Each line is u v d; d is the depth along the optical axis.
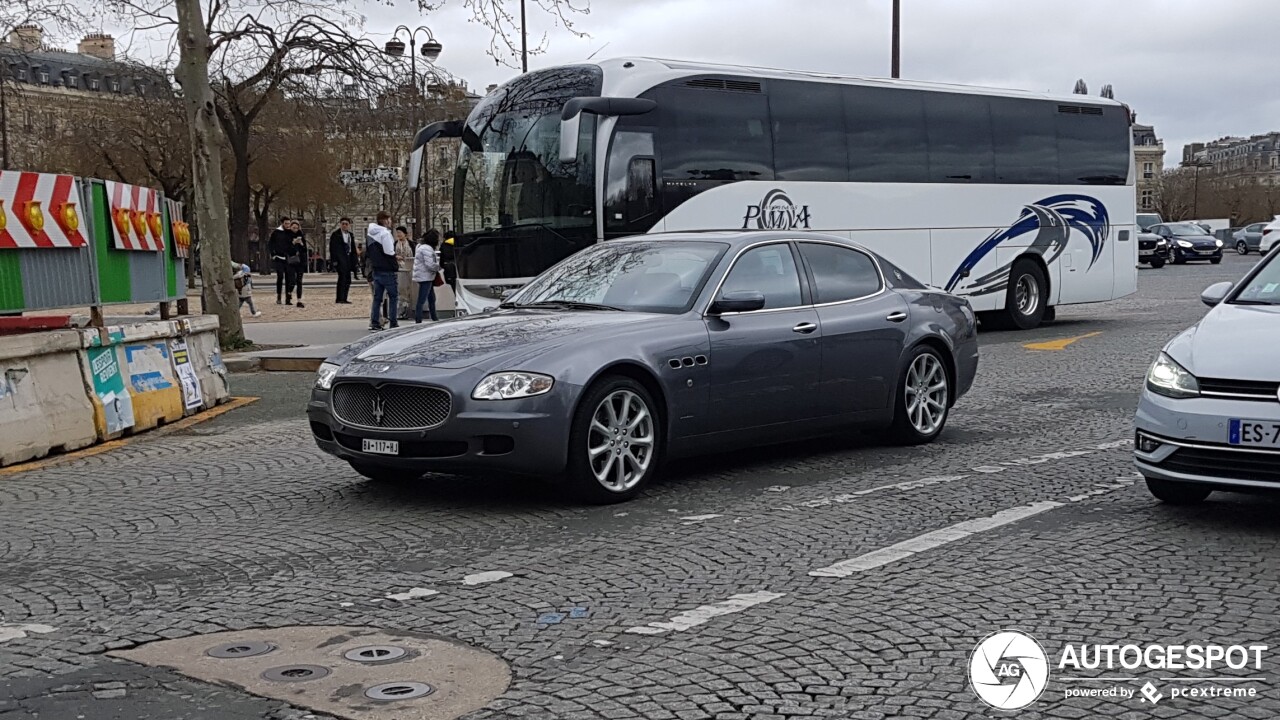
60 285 10.93
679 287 8.53
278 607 5.52
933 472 8.71
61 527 7.36
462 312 17.78
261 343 20.39
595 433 7.70
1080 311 26.83
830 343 9.01
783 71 18.81
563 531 7.01
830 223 19.02
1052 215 22.52
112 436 10.98
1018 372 15.20
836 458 9.37
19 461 9.84
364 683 4.47
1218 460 6.64
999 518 7.16
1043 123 22.44
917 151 20.33
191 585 5.93
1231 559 6.14
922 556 6.30
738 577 5.94
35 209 10.64
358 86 24.77
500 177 17.31
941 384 10.00
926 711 4.16
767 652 4.78
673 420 8.05
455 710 4.19
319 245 83.69
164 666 4.68
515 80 17.75
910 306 9.79
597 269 9.06
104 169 60.28
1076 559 6.18
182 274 13.73
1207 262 57.31
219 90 38.44
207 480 8.86
